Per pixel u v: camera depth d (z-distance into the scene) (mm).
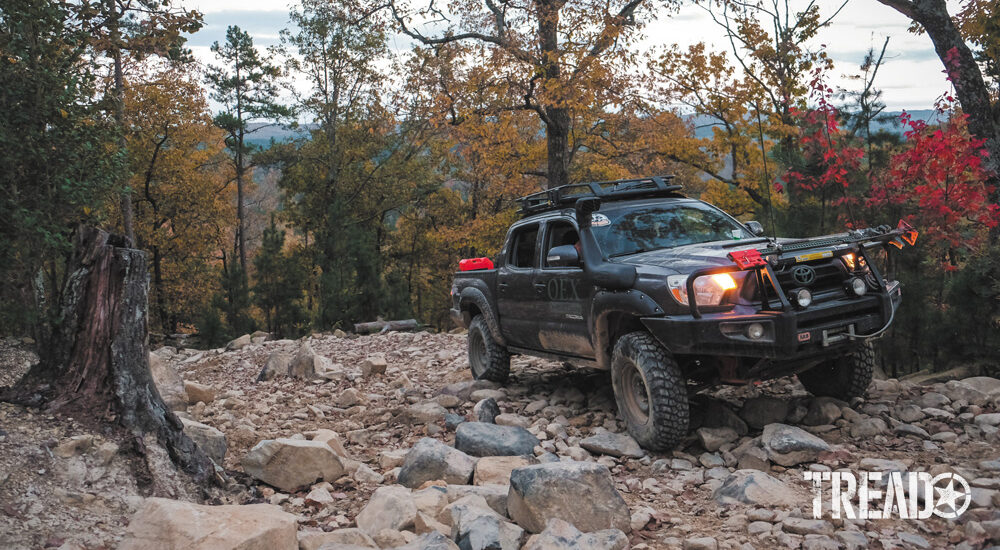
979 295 7320
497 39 19453
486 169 25016
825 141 9102
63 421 4195
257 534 3131
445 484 4629
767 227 10695
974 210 8219
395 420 7051
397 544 3621
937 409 5746
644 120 20922
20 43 8594
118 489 3924
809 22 11984
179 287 36750
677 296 5227
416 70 20375
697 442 5637
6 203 8070
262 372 10398
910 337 8523
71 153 8680
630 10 18984
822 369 6234
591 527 3891
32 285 8414
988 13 13688
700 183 29484
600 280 5891
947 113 9266
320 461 5020
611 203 6848
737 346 5000
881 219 8883
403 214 45125
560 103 18125
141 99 32750
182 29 12461
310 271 39812
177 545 3035
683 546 3770
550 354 7133
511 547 3598
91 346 4484
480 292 8117
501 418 6453
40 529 3293
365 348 13578
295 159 42500
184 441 4531
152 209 36406
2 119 8086
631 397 5750
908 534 3633
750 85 15430
